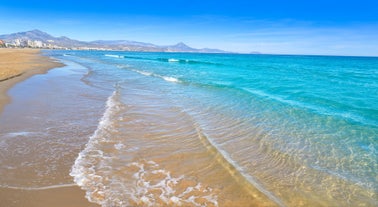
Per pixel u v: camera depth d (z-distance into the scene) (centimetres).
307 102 1304
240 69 3597
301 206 457
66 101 1225
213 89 1711
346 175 568
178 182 531
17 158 600
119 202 453
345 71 3547
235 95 1491
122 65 4075
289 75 2709
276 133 830
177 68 3681
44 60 4566
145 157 647
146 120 966
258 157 654
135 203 452
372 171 585
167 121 960
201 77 2455
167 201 463
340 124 926
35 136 747
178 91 1628
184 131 849
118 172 562
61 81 1902
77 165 580
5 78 1841
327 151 692
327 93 1576
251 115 1046
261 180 543
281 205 456
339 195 492
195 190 503
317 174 571
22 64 3234
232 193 494
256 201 468
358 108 1165
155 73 2808
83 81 1956
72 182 509
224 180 541
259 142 754
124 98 1360
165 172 573
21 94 1329
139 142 746
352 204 465
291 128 881
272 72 3095
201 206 452
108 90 1602
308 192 500
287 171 583
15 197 448
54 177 524
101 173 552
